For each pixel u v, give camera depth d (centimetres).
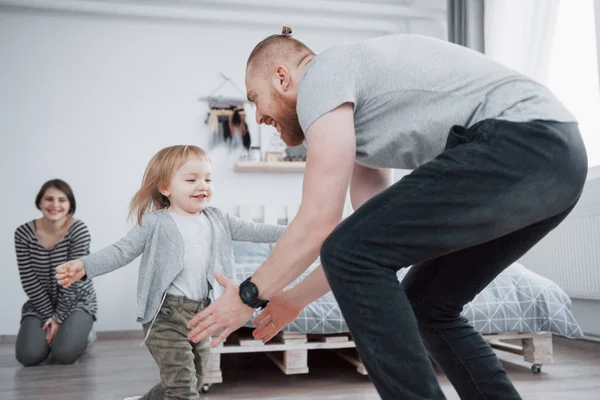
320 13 436
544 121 81
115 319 379
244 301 89
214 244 162
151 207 170
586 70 322
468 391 101
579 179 81
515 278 236
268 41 100
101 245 386
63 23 396
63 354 266
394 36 96
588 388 198
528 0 346
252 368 245
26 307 288
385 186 121
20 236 289
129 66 403
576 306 308
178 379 145
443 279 102
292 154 409
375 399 187
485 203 77
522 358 258
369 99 88
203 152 169
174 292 152
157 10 395
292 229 83
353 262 77
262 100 100
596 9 285
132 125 399
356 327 77
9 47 387
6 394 204
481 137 80
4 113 382
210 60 414
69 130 390
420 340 77
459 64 89
